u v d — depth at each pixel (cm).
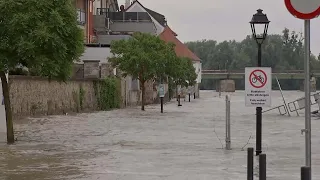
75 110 8569
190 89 17225
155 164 3052
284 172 2823
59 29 3641
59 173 2736
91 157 3319
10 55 3638
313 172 2833
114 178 2595
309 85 1484
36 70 3769
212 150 3716
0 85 4578
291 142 4391
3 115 4612
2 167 2919
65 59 3819
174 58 9544
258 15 3206
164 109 10156
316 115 8488
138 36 9431
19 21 3509
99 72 9906
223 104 13200
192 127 5812
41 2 3578
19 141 4169
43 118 6850
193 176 2664
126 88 11125
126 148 3803
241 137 4738
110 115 7894
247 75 3175
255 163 3017
